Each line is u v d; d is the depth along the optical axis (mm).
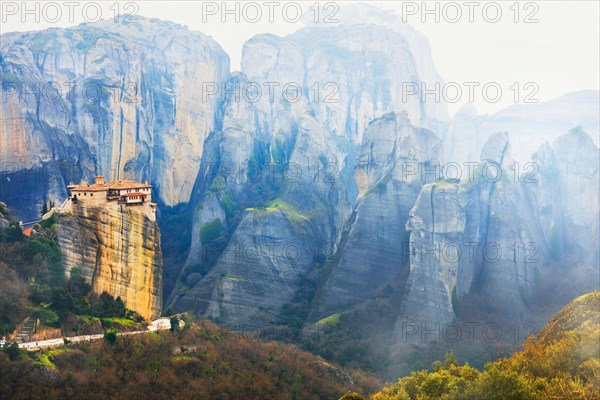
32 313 170875
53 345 163375
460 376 152375
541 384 135250
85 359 161750
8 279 174125
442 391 147500
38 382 151125
